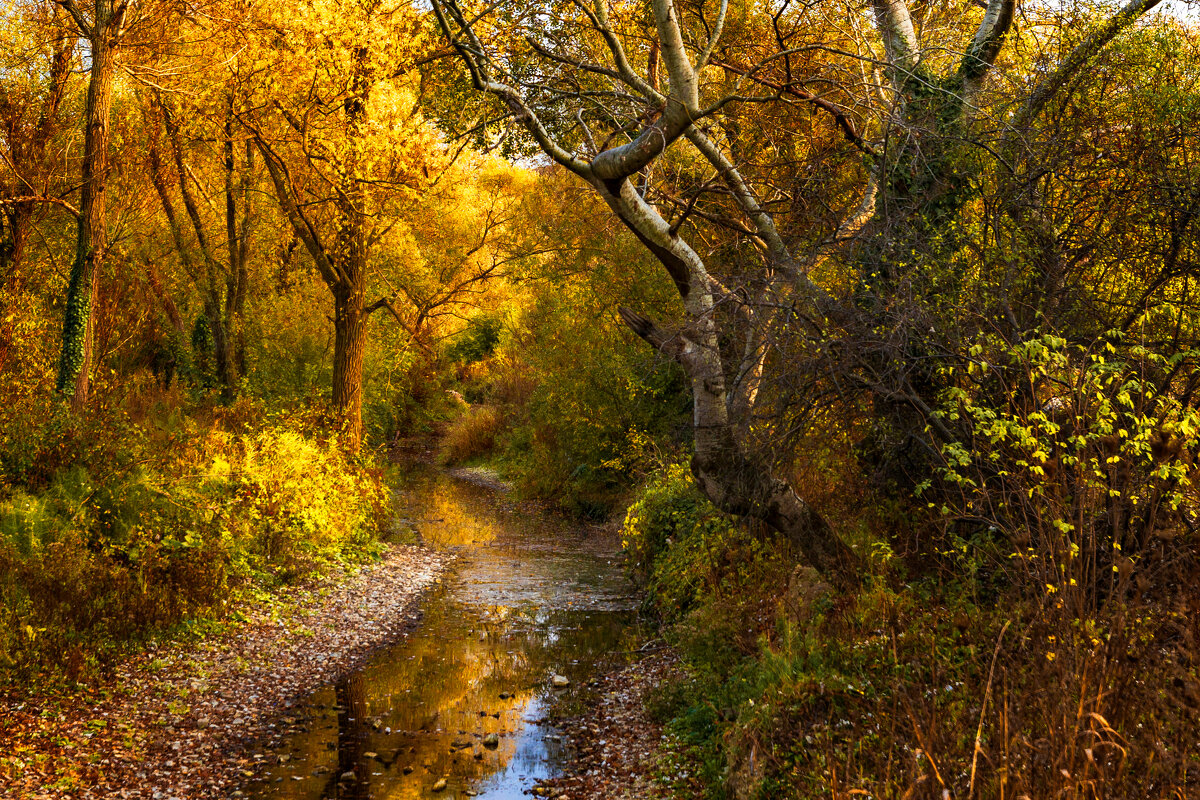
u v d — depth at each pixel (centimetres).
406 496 2331
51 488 912
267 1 1216
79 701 670
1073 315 564
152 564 873
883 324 586
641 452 1739
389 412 3008
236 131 1444
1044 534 429
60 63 1438
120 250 1653
